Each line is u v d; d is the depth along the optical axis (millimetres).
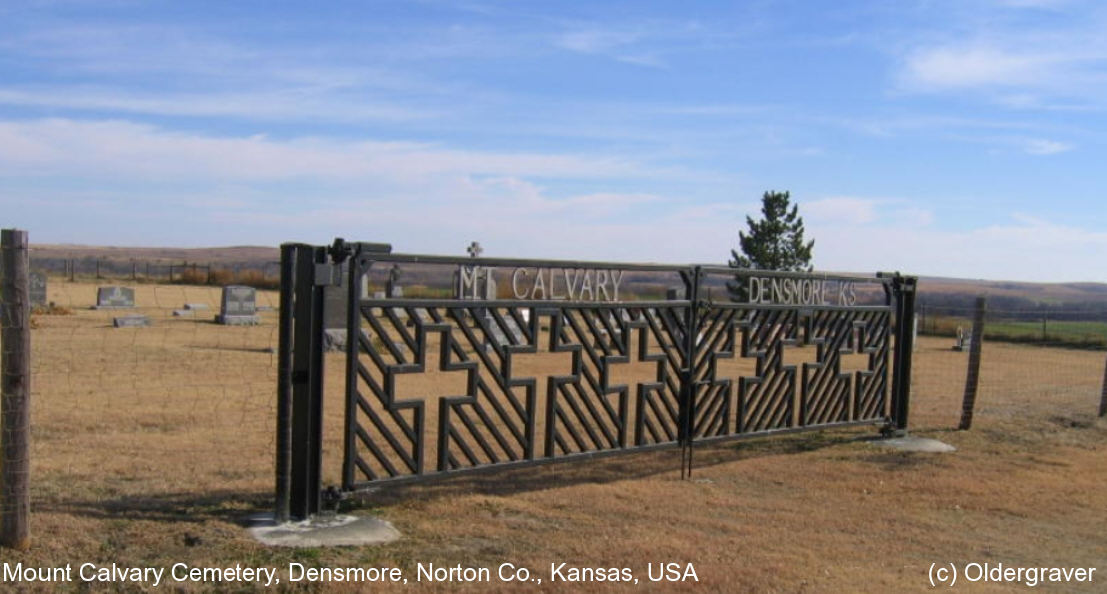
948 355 28375
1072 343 33719
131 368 16734
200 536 6477
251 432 10898
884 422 12570
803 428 11445
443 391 14992
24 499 5914
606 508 8219
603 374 9211
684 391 9930
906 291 12562
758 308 10672
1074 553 7656
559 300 8750
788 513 8445
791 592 6211
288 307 6898
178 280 60188
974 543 7809
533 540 7082
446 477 8023
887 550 7453
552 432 8781
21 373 5859
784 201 38594
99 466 8734
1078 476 10719
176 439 10312
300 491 7043
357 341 7391
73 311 32188
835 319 11750
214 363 17938
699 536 7449
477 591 5883
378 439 11031
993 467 11008
